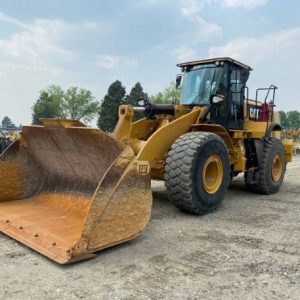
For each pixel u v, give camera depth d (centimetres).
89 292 289
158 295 286
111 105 4812
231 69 648
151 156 508
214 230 463
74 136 432
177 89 681
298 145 2450
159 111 620
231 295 289
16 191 516
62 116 6266
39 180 538
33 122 6294
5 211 461
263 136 698
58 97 6231
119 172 373
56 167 510
